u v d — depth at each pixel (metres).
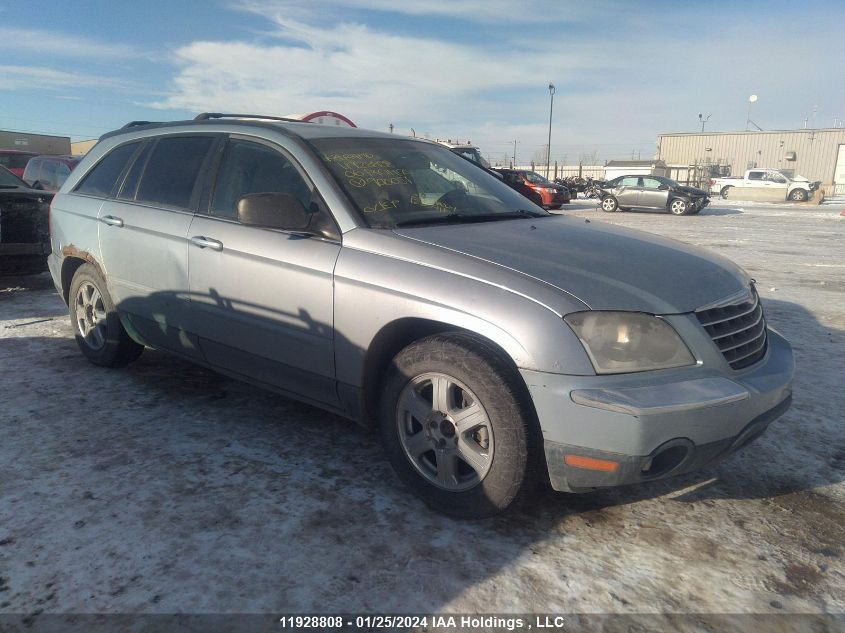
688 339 2.61
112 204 4.30
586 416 2.44
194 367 4.71
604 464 2.47
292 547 2.60
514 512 2.74
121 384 4.33
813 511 2.98
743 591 2.42
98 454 3.33
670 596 2.38
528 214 3.77
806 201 31.97
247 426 3.73
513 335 2.53
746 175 33.75
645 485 3.18
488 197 3.82
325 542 2.64
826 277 9.20
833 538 2.77
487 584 2.41
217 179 3.74
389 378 2.93
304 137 3.56
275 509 2.87
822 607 2.34
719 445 2.59
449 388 2.74
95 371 4.57
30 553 2.51
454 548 2.62
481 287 2.67
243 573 2.43
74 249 4.52
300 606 2.27
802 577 2.50
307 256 3.15
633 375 2.51
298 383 3.32
